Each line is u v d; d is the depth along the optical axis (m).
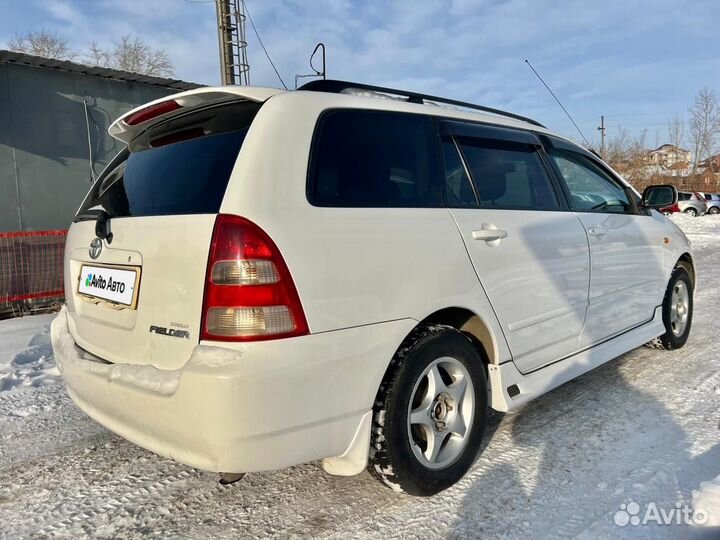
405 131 2.68
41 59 7.71
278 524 2.40
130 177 2.62
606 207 3.94
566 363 3.36
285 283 2.00
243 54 11.70
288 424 2.02
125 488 2.71
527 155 3.35
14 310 6.97
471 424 2.70
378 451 2.34
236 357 1.94
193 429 1.96
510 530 2.32
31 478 2.81
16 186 7.95
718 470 2.76
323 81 2.56
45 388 4.08
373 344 2.24
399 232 2.39
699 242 15.73
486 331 2.83
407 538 2.28
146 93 9.22
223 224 2.00
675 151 50.88
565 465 2.84
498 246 2.84
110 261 2.46
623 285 3.90
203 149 2.31
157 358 2.18
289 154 2.17
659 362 4.52
